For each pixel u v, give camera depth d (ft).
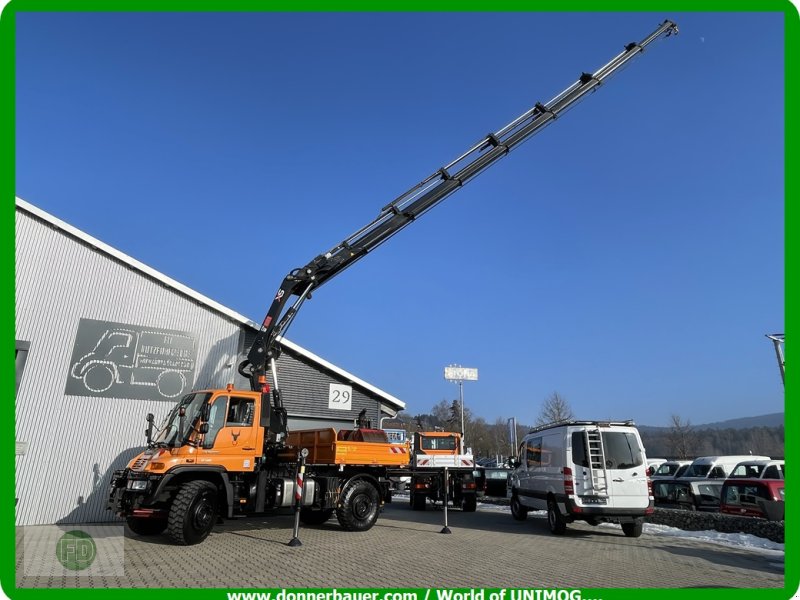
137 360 45.57
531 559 30.09
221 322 49.96
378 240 45.42
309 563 27.96
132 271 46.60
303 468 34.81
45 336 42.24
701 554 32.24
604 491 37.19
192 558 28.76
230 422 35.88
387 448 41.86
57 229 43.91
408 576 25.57
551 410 144.87
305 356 57.36
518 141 48.06
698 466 65.05
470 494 57.98
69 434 41.91
